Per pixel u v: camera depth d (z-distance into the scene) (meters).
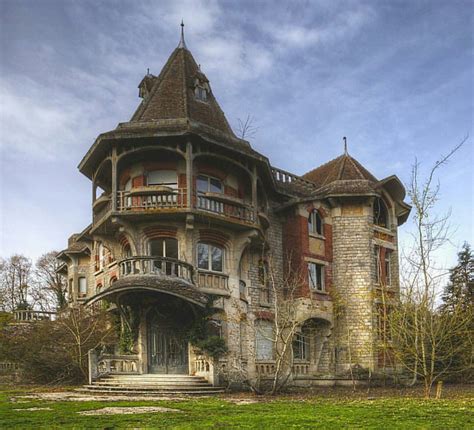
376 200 34.47
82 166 27.98
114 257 27.70
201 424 10.70
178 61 30.05
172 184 26.30
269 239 31.19
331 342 30.91
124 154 25.22
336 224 32.84
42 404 14.74
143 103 30.27
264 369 27.09
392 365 29.64
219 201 25.91
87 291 38.59
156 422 11.00
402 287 22.02
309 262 31.06
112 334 26.62
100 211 28.39
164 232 25.50
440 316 20.23
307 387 26.81
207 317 23.84
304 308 29.44
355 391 23.94
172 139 25.09
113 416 11.93
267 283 29.81
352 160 36.12
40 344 26.17
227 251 26.92
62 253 40.75
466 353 24.89
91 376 21.88
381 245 33.59
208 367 22.20
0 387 23.11
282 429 10.10
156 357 24.69
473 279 43.09
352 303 31.75
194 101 28.55
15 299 58.25
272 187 30.75
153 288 22.14
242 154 26.58
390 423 11.12
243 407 14.45
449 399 18.19
